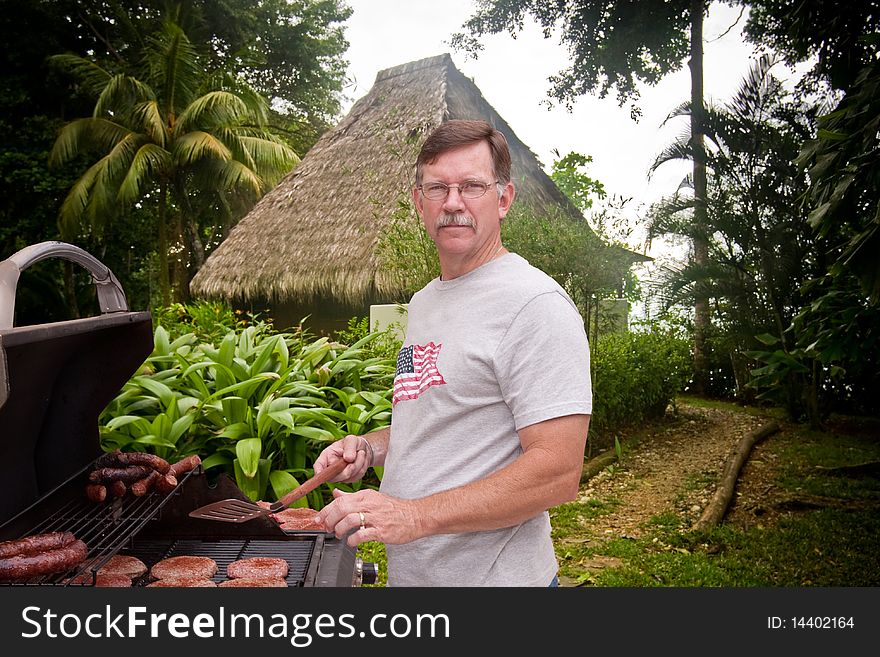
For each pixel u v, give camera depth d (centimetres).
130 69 1959
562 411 148
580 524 534
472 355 157
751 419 940
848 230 737
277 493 394
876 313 482
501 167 170
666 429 878
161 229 1747
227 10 2122
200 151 1655
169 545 219
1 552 158
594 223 739
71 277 1953
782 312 920
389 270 822
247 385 417
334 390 474
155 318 839
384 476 177
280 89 2453
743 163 938
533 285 157
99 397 233
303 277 997
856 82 411
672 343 1015
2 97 1830
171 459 398
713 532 502
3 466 191
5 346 142
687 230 962
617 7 1405
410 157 974
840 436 831
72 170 1858
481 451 159
